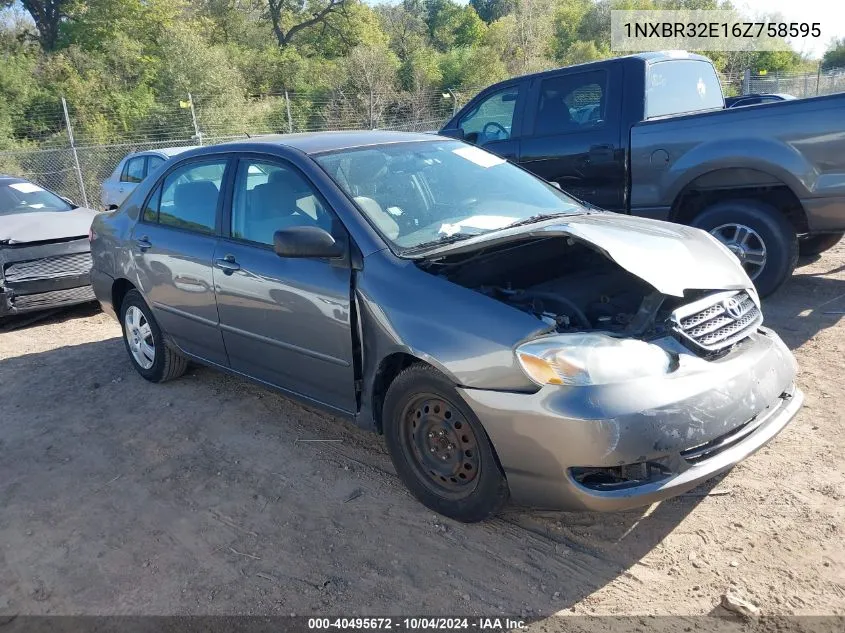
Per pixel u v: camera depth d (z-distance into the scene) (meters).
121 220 5.19
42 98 31.59
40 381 5.50
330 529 3.29
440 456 3.21
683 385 2.79
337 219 3.58
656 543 3.02
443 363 2.99
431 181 4.01
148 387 5.19
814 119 5.14
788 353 3.33
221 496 3.64
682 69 6.93
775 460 3.56
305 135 4.43
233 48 44.56
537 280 3.86
